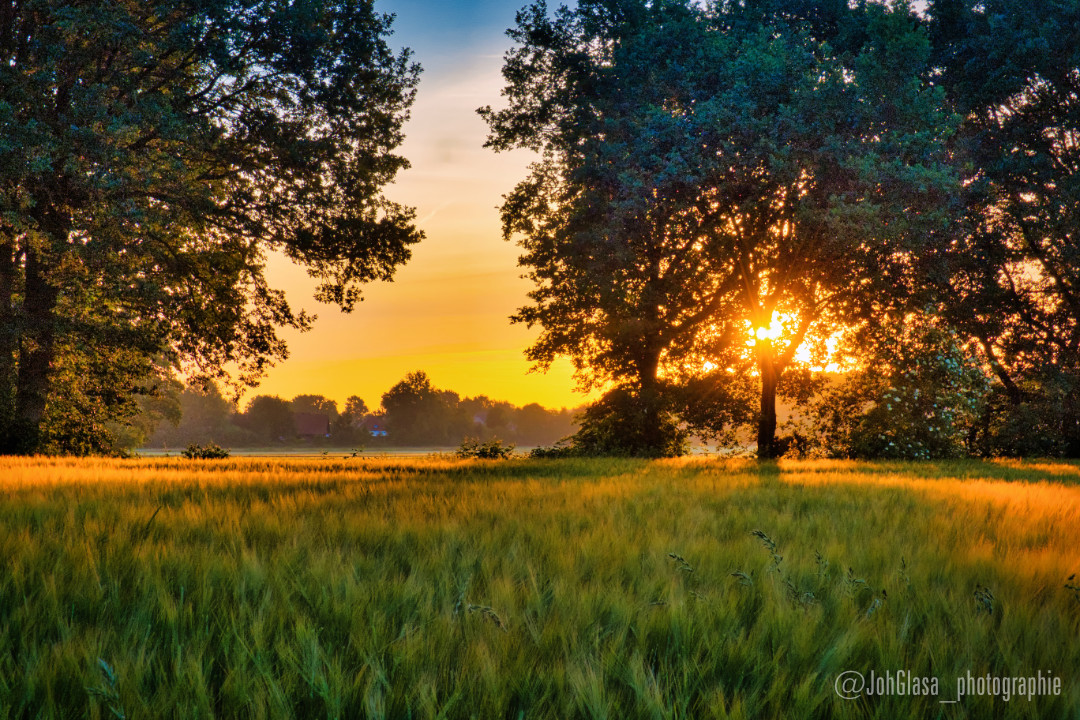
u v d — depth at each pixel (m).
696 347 28.02
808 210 19.23
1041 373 28.25
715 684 2.47
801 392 27.30
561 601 3.27
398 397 175.50
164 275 23.86
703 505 7.49
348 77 22.88
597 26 26.50
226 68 20.14
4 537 4.52
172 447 144.12
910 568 4.04
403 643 2.68
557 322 28.81
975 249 27.05
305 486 9.17
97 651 2.55
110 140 17.94
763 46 20.81
